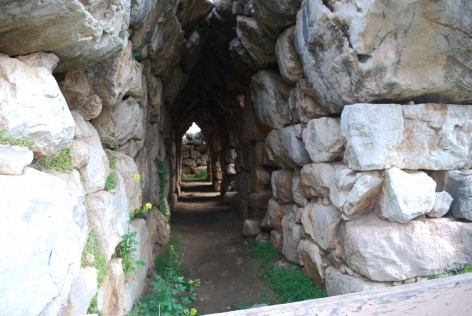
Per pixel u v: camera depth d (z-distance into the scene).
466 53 3.28
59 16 1.82
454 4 3.03
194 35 7.86
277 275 5.32
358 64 3.55
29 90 1.70
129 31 3.61
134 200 3.79
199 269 6.22
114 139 3.57
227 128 13.30
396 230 3.47
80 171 2.40
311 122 4.66
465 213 3.43
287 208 6.33
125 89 3.32
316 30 4.00
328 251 4.36
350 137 3.65
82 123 2.70
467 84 3.47
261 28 5.65
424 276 3.44
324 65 4.11
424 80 3.51
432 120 3.55
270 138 6.50
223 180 14.75
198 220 10.39
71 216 1.75
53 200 1.57
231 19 8.03
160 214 6.52
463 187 3.45
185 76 9.20
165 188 7.65
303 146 5.26
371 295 1.22
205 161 23.00
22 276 1.28
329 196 4.39
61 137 1.88
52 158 1.95
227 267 6.32
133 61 3.57
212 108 13.67
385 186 3.56
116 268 2.78
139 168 4.60
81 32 2.05
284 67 5.20
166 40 5.43
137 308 3.35
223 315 1.11
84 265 2.17
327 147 4.44
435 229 3.42
